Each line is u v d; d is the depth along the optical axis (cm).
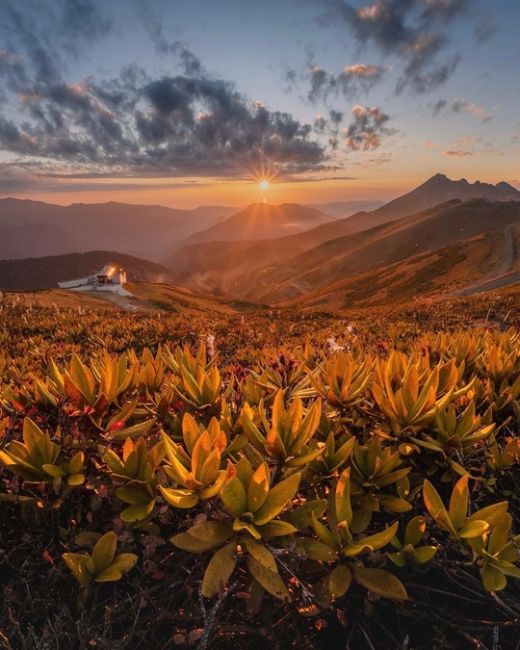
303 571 181
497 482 233
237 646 170
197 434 204
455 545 181
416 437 230
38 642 152
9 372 494
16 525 212
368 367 288
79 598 175
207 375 270
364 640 170
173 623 174
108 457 198
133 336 1017
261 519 165
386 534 164
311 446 216
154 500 186
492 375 311
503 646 168
